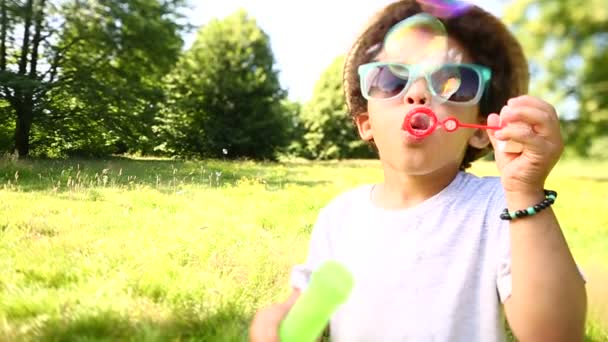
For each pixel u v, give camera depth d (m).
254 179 9.38
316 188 8.35
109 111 15.02
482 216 1.00
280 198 6.52
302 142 30.27
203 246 3.62
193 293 2.61
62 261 3.14
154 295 2.62
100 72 15.41
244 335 2.13
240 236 4.09
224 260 3.29
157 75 16.94
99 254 3.32
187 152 21.03
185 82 22.17
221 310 2.36
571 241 4.21
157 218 4.75
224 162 16.59
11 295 2.53
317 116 30.56
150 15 15.32
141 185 7.14
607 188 9.40
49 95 14.23
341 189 8.24
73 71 14.77
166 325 2.24
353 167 17.39
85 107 14.59
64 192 6.18
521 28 9.39
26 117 13.63
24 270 2.96
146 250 3.44
